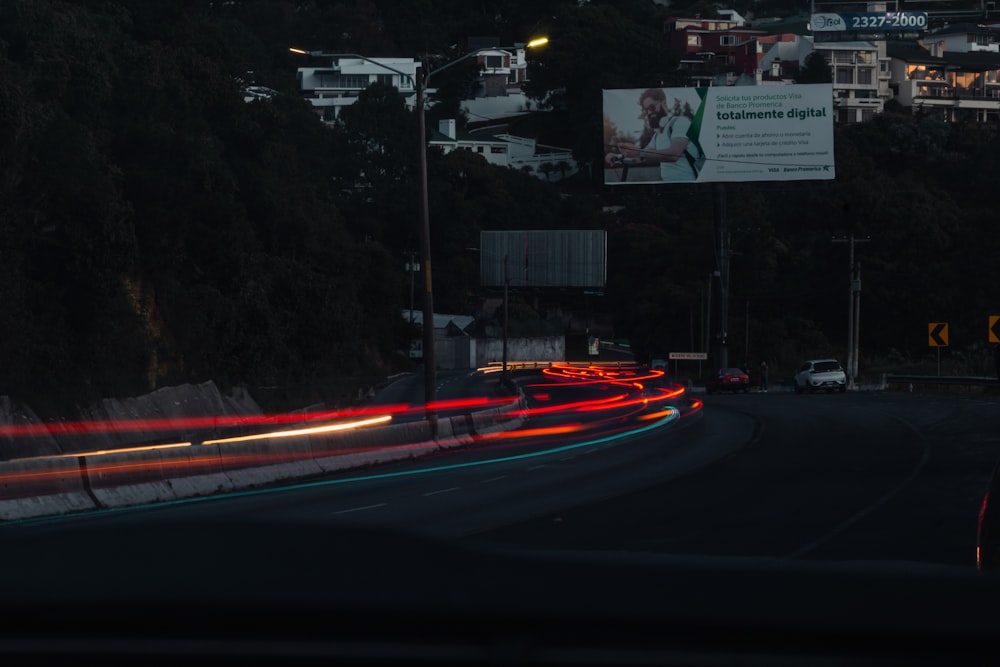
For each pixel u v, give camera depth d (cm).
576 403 5488
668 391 6034
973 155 12338
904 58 15675
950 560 1101
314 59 16225
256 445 2177
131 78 5275
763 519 1430
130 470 1847
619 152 8169
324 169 12181
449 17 18625
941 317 9425
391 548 170
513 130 15888
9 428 3019
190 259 5166
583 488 1877
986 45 17212
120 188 4625
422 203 3139
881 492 1689
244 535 179
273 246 6675
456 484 2038
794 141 7950
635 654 139
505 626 144
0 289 3416
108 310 3962
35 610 158
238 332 5306
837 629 139
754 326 9488
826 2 18475
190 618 153
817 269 10075
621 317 11569
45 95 4497
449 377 9569
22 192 3734
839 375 5956
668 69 15625
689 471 2106
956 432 2794
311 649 149
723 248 8150
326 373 6444
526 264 8850
